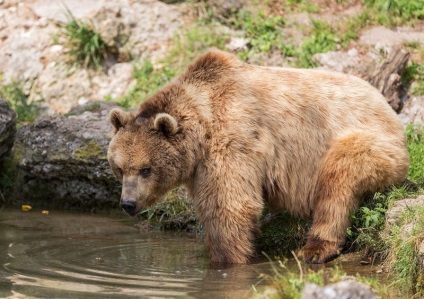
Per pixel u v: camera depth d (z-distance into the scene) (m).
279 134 12.72
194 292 10.45
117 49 20.84
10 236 14.27
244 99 12.52
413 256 10.84
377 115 13.11
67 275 11.40
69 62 20.89
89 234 14.57
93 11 21.36
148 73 20.20
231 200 12.28
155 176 12.41
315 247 12.45
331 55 19.03
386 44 19.12
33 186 17.50
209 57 12.95
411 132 16.58
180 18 21.14
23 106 20.02
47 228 15.05
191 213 15.12
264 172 12.66
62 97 20.44
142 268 11.95
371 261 12.14
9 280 11.06
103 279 11.18
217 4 21.17
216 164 12.35
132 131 12.49
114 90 20.22
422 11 19.98
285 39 20.02
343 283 8.91
